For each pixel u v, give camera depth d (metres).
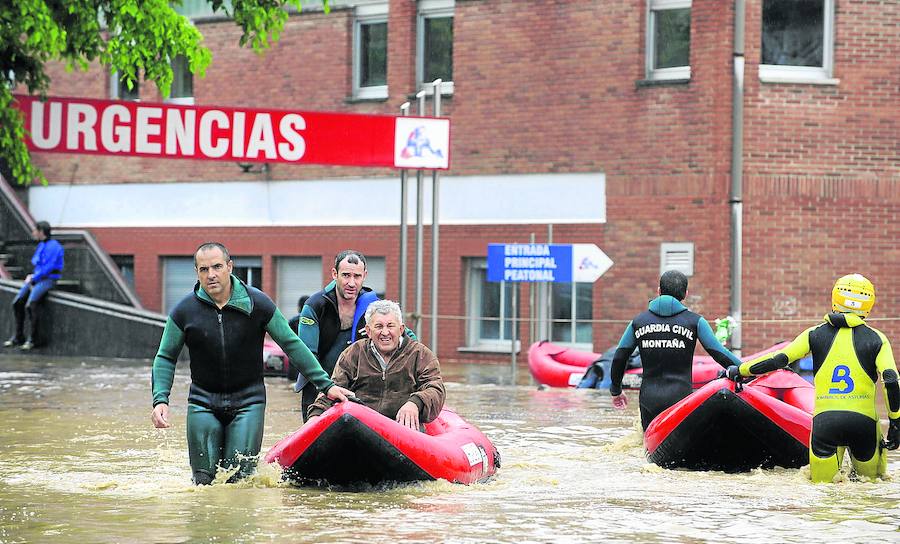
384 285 48.75
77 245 51.78
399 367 18.67
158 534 14.88
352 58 49.03
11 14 34.41
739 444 20.17
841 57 42.94
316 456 17.70
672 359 21.67
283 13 37.41
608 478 19.77
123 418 28.23
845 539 14.75
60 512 16.38
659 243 43.53
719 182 42.69
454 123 46.88
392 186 48.16
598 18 44.41
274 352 39.72
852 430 19.05
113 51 38.25
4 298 48.94
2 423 27.28
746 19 42.66
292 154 36.47
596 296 44.59
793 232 42.75
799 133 42.81
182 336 18.05
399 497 17.48
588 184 44.66
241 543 14.37
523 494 18.00
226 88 51.16
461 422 20.28
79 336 47.50
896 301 42.97
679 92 43.19
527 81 45.62
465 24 46.66
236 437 18.16
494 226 46.25
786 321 38.59
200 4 51.59
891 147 43.06
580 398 33.59
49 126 35.81
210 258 17.67
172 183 51.97
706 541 14.58
